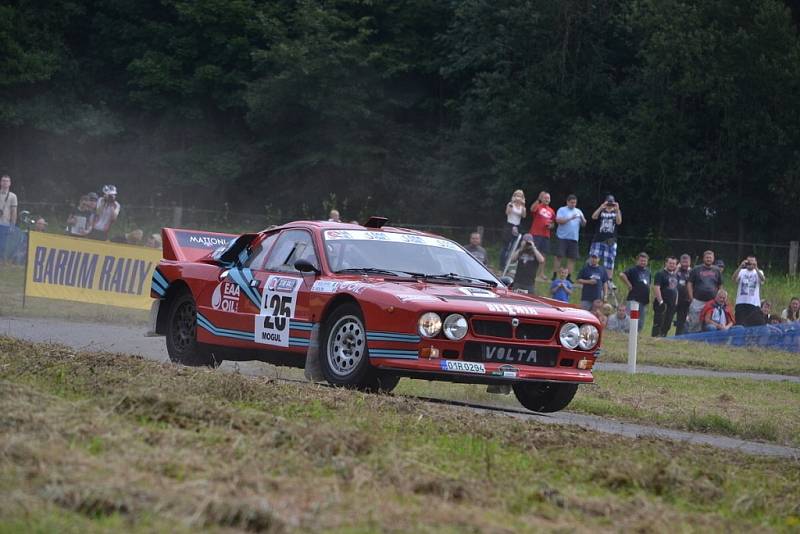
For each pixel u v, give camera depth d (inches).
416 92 6845.5
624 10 5797.2
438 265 1584.6
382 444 882.1
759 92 5551.2
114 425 840.3
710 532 711.1
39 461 693.9
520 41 6166.3
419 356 1362.0
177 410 943.0
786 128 5556.1
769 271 4773.6
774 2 5467.5
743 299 3368.6
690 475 884.6
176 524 599.5
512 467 854.5
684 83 5477.4
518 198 3718.0
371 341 1395.2
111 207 3523.6
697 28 5556.1
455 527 639.8
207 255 1750.7
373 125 6648.6
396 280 1508.4
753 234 5935.0
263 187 6801.2
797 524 773.3
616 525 698.8
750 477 920.9
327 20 6422.2
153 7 6934.1
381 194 6692.9
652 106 5861.2
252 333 1585.9
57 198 6742.1
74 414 864.9
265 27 6412.4
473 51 6254.9
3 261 3722.9
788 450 1257.4
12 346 1424.7
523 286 3265.3
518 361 1412.4
